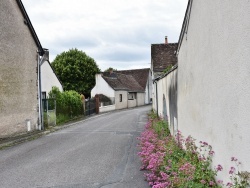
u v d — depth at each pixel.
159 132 12.19
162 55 31.02
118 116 30.08
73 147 12.19
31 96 17.53
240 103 3.88
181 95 9.24
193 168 5.23
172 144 8.30
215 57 5.05
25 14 16.64
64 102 25.55
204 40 5.85
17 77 16.06
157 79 22.11
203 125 6.09
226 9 4.39
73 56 55.06
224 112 4.58
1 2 14.70
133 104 53.69
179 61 9.55
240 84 3.87
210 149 5.44
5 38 15.02
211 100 5.38
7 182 7.36
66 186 6.82
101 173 7.86
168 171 6.08
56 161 9.56
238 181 3.97
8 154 11.10
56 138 15.16
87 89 55.25
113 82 48.06
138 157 9.67
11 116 15.40
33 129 17.69
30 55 17.52
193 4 6.88
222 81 4.66
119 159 9.52
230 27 4.23
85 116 31.50
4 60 14.94
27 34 17.17
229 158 4.37
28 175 7.93
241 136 3.87
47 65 33.75
